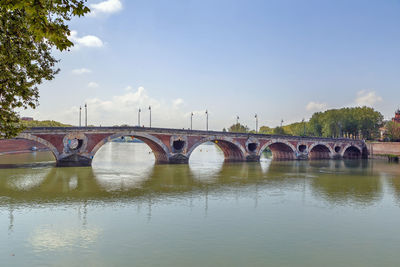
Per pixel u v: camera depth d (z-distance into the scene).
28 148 134.25
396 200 42.69
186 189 47.62
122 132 72.62
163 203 38.50
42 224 29.77
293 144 108.50
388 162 108.44
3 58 16.33
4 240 25.59
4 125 19.41
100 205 37.00
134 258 22.58
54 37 10.95
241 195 44.12
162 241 25.91
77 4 10.48
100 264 21.52
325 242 26.55
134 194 43.25
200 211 35.22
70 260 22.05
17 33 14.90
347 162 105.31
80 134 67.81
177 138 81.38
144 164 81.56
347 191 48.81
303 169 79.00
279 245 25.66
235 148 97.50
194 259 22.62
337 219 33.25
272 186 51.97
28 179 53.12
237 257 23.16
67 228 28.75
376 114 175.00
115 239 26.19
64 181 51.91
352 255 24.03
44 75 20.31
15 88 18.22
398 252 24.77
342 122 164.75
